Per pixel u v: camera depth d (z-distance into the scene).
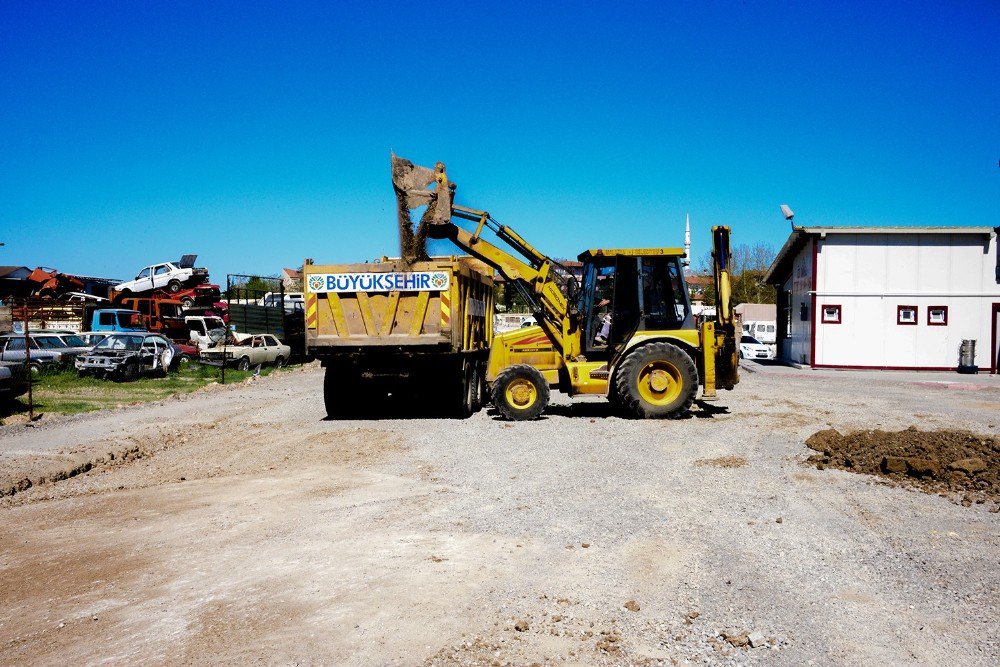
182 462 10.02
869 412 13.58
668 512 6.71
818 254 26.34
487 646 4.12
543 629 4.34
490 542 5.96
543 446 10.10
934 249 25.86
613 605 4.67
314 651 4.10
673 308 12.88
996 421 12.36
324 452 10.19
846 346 26.33
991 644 4.08
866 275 26.17
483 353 15.30
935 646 4.07
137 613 4.71
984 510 6.60
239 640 4.27
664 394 12.55
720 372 13.17
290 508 7.24
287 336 33.06
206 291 39.66
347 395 13.80
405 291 12.77
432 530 6.34
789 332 31.06
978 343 25.59
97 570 5.55
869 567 5.26
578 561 5.48
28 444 10.89
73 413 15.07
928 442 8.80
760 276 62.72
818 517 6.46
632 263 12.90
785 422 12.04
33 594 5.09
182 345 29.47
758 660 3.94
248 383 22.59
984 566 5.23
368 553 5.76
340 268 12.88
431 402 13.52
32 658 4.12
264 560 5.67
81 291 41.62
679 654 4.02
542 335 13.48
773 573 5.18
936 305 25.86
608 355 12.93
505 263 13.05
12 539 6.44
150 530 6.61
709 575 5.15
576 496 7.37
